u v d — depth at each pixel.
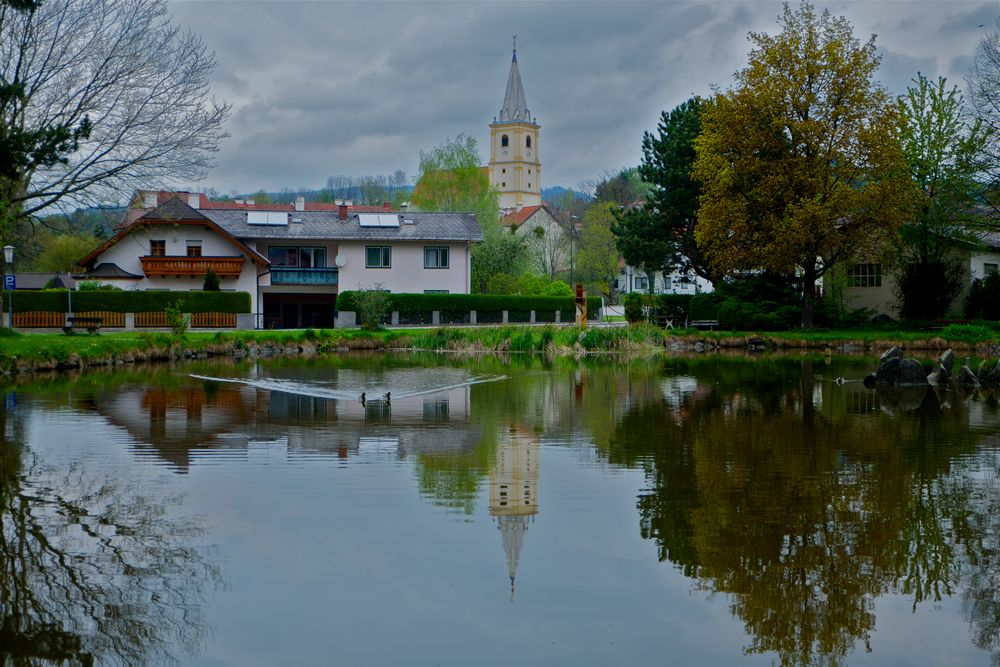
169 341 32.22
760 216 41.38
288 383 22.55
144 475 11.06
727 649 6.11
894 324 44.12
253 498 9.88
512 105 164.12
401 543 8.27
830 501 9.75
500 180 166.25
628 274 93.81
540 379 24.12
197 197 64.44
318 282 54.88
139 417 16.03
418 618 6.59
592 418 16.09
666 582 7.27
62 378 23.67
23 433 14.20
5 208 27.75
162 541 8.34
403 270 56.28
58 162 28.38
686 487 10.41
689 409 17.42
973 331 37.41
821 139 39.62
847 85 39.59
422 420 15.84
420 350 38.75
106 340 30.30
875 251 41.12
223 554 7.98
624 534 8.54
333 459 12.10
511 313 54.56
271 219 55.94
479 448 12.95
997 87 39.69
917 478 10.87
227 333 36.62
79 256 69.00
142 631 6.40
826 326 45.31
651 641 6.22
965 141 41.62
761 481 10.73
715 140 40.75
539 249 85.75
